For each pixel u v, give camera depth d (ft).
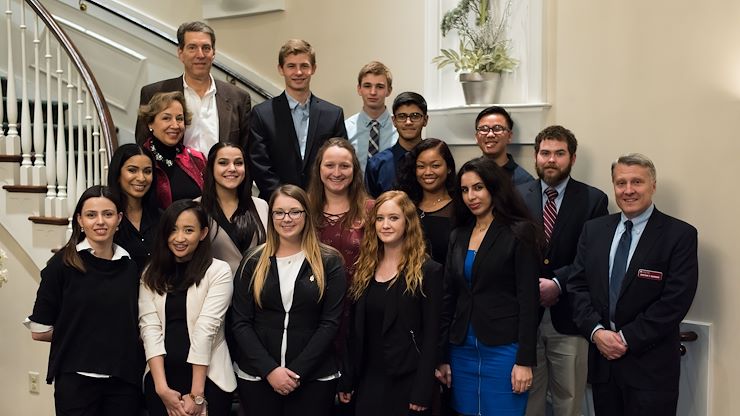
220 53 17.81
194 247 10.16
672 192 12.04
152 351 9.97
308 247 10.21
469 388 10.36
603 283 10.68
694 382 11.83
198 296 10.03
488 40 14.10
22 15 14.39
